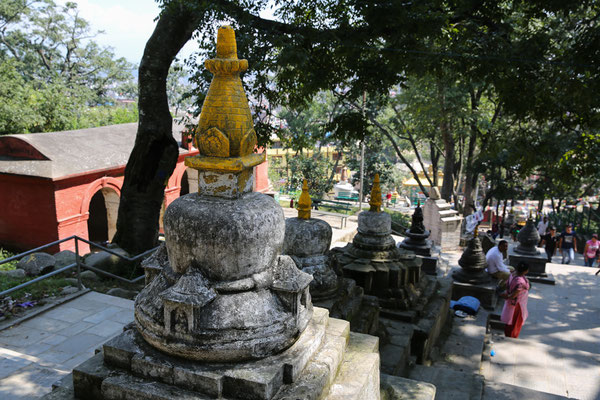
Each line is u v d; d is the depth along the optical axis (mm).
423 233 13523
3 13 35344
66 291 7598
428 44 10422
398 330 7793
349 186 38531
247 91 10586
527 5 11156
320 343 3908
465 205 27125
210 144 3365
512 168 26375
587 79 10266
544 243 20281
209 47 10273
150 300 3504
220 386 3135
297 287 3461
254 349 3266
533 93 10508
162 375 3268
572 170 13000
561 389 8133
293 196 35000
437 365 8359
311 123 35031
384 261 8828
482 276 11438
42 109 27578
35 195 15562
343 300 6871
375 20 9539
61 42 42062
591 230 24328
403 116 26953
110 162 17094
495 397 6426
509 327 9781
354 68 11234
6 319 6496
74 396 3531
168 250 3570
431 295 9562
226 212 3334
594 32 9703
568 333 10391
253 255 3395
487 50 10328
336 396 3594
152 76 10867
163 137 11328
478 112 21422
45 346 5879
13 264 11289
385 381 5121
